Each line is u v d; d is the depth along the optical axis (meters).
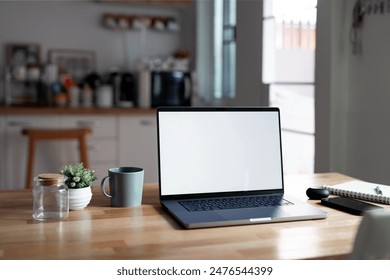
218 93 4.38
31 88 4.43
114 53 4.72
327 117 2.63
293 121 3.02
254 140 1.60
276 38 3.17
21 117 3.92
